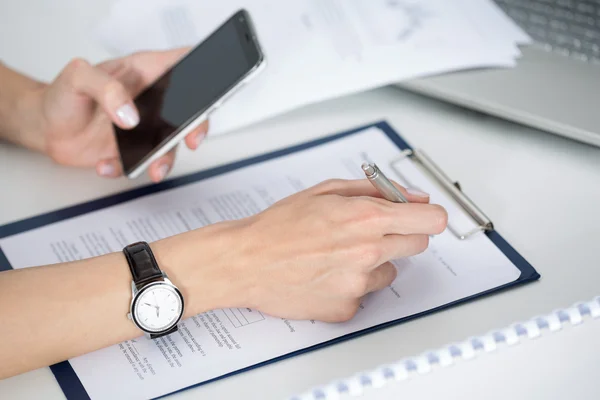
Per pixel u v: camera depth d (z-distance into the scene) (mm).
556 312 673
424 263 755
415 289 729
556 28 1021
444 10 1026
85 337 666
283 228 692
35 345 652
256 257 684
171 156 842
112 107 800
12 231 816
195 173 892
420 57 958
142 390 649
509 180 867
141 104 847
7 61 1021
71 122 865
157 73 919
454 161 896
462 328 691
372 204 675
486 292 722
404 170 871
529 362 644
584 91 928
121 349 688
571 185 860
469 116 967
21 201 855
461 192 824
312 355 674
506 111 906
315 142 927
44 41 1060
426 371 635
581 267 753
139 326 670
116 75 918
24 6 1123
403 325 698
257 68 750
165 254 699
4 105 899
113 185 883
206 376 658
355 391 616
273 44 994
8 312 651
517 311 706
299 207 704
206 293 691
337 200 690
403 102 992
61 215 838
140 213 839
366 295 727
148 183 883
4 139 937
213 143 934
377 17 1019
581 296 719
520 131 942
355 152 907
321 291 679
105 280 676
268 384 651
